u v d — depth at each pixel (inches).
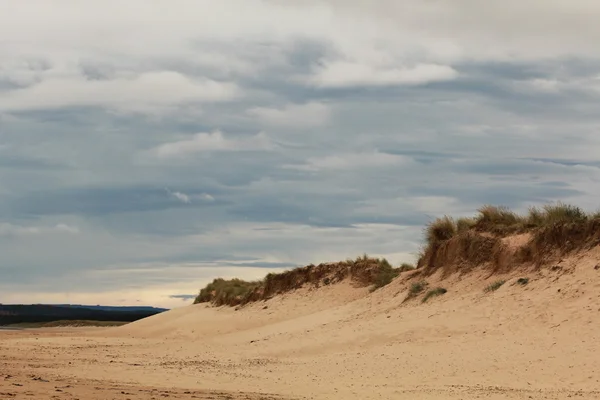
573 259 1163.3
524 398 719.7
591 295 1040.2
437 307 1240.8
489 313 1124.5
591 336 926.4
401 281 1482.5
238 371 971.3
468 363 917.2
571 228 1206.9
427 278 1421.0
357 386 827.4
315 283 1925.4
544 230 1239.5
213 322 1850.4
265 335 1424.7
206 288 2380.7
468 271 1344.7
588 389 750.5
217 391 770.2
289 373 948.0
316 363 1031.6
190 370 982.4
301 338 1274.6
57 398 619.8
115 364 1059.3
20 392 643.5
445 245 1434.5
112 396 659.4
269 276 2044.8
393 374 901.8
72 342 1594.5
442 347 1024.9
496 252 1309.1
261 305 1956.2
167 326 1905.8
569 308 1031.0
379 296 1470.2
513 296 1147.9
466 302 1209.4
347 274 1893.5
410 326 1163.9
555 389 761.0
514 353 927.7
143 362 1102.4
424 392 769.6
